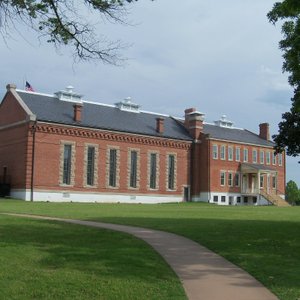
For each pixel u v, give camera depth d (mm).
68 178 63469
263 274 13242
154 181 72438
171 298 10633
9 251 15031
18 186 60750
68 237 18875
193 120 78000
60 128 62656
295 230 22844
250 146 83688
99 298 10547
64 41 18234
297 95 22531
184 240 19266
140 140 70812
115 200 67500
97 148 66312
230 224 25656
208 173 76625
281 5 19203
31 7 17188
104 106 72375
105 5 17844
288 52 20234
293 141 27922
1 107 65750
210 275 13094
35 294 10672
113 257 14844
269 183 85812
